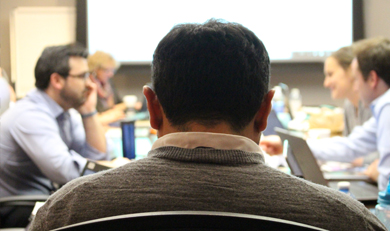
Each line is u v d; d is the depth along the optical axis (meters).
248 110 0.68
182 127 0.68
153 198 0.61
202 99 0.66
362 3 4.58
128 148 2.13
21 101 2.07
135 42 4.57
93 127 2.47
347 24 4.61
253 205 0.60
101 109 3.54
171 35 0.71
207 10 4.58
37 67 2.06
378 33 4.61
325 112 3.54
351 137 2.59
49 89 2.07
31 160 2.03
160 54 0.70
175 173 0.63
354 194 1.75
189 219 0.52
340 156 2.54
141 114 3.86
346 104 3.18
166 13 4.56
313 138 2.91
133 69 4.60
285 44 4.64
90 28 4.49
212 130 0.67
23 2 4.46
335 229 0.60
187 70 0.67
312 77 4.74
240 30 0.71
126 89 4.66
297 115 3.62
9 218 1.85
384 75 2.15
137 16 4.55
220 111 0.67
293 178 0.66
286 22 4.62
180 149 0.66
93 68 3.49
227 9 4.58
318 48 4.65
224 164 0.65
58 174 1.94
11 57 4.29
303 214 0.61
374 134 2.53
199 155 0.65
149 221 0.52
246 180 0.63
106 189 0.63
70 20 4.39
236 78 0.67
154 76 0.71
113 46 4.55
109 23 4.52
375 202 1.62
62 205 0.65
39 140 1.95
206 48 0.67
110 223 0.52
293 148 1.62
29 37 4.31
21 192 2.04
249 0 4.58
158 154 0.67
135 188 0.62
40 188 2.10
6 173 2.00
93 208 0.62
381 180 1.95
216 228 0.52
